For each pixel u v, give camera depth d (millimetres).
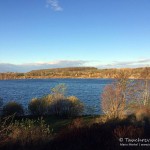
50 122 27250
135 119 16594
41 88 99625
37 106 34406
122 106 23922
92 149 7645
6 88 100000
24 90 87812
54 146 8367
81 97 57312
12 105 32438
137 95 25359
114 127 9969
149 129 10883
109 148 7570
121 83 24625
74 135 8445
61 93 35531
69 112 32906
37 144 9148
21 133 9859
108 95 24516
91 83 133375
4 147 8906
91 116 30688
